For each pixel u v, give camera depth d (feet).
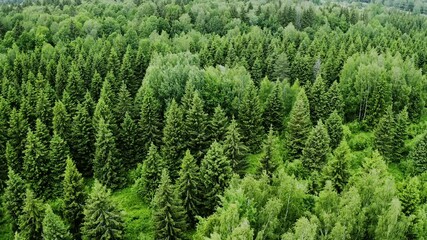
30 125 267.39
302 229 125.49
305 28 487.20
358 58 318.65
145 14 531.91
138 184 215.72
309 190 186.29
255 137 248.11
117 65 354.95
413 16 590.55
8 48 419.33
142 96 261.44
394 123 244.22
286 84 282.56
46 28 466.29
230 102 268.62
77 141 237.66
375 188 149.69
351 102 288.30
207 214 191.42
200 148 231.91
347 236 133.28
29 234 177.06
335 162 186.91
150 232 192.75
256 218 142.31
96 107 247.50
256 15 535.19
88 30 472.85
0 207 213.25
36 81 318.45
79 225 188.55
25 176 217.36
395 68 286.25
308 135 234.17
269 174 188.44
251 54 371.15
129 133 237.66
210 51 384.47
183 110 250.16
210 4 591.78
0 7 600.39
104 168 220.43
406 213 164.76
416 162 225.76
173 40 437.17
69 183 184.44
